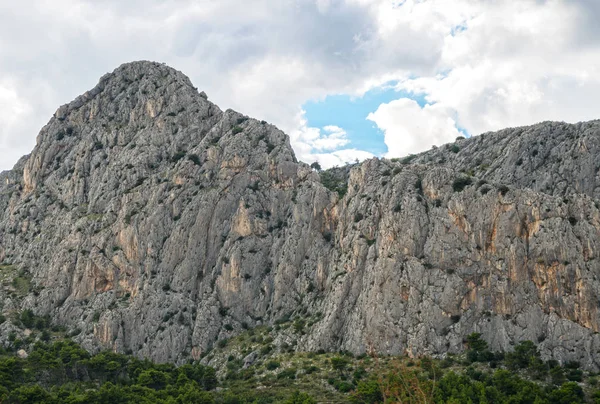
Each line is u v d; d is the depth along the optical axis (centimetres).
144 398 16712
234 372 19388
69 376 19188
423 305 18088
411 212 19325
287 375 18112
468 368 16262
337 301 19675
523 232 18150
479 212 18675
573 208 17912
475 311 17812
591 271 16988
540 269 17488
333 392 16775
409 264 18688
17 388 16988
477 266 18188
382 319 18300
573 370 15888
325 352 19062
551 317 16938
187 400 16575
